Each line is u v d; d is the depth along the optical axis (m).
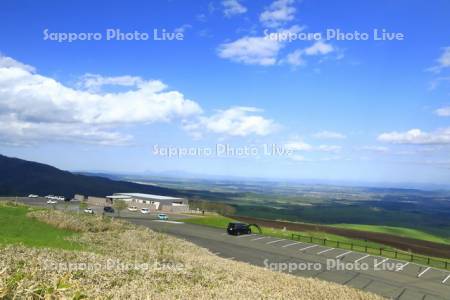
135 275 16.69
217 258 32.97
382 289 32.41
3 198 118.00
